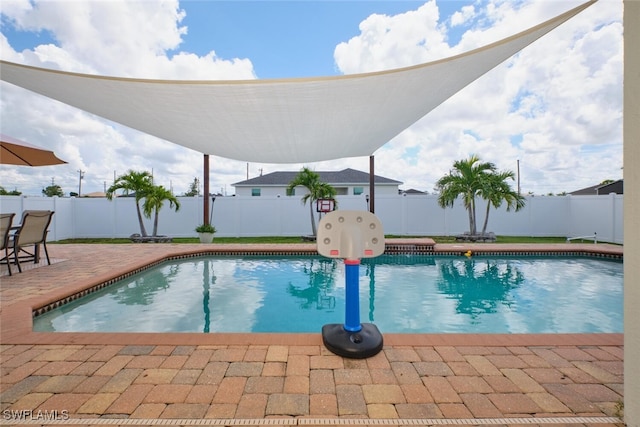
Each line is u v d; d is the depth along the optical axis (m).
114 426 1.97
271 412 2.10
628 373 1.90
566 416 2.07
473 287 7.01
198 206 15.00
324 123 6.30
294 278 7.77
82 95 4.88
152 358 2.83
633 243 1.83
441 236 14.52
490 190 12.24
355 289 3.07
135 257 8.55
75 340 3.17
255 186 25.12
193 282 7.37
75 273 6.50
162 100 4.90
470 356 2.88
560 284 7.20
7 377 2.53
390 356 2.88
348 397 2.27
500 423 2.01
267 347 3.04
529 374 2.59
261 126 6.34
